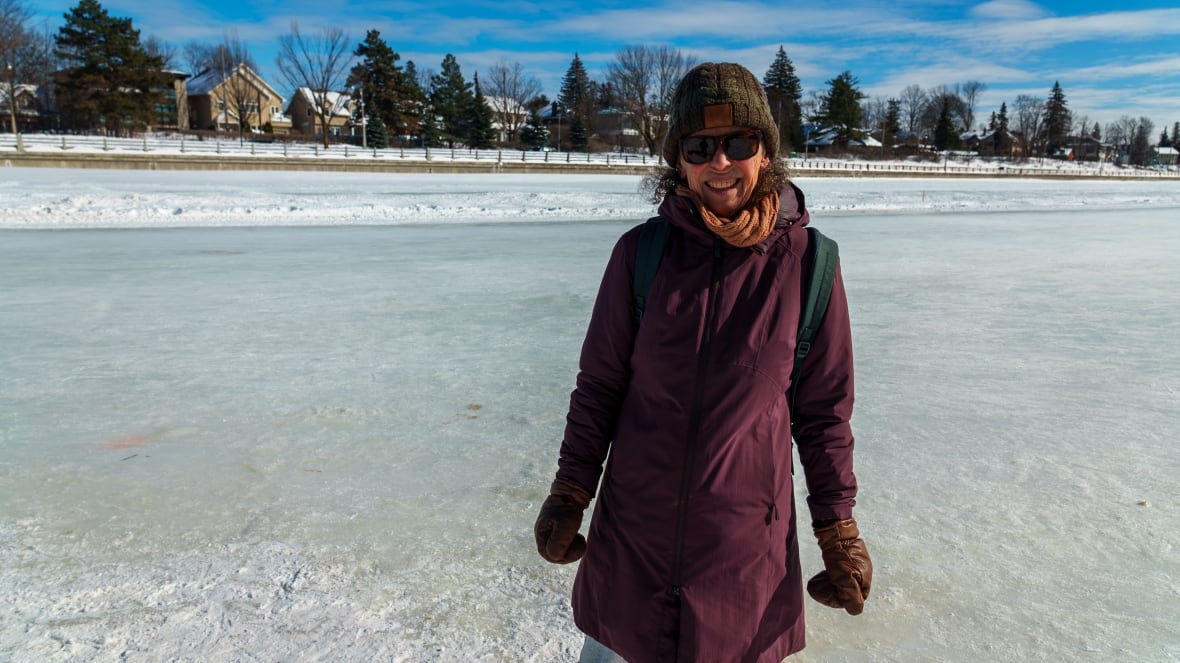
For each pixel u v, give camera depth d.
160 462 3.42
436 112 84.06
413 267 9.90
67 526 2.80
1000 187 46.72
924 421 4.05
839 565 1.46
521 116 91.94
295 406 4.25
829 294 1.42
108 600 2.33
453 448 3.63
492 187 31.14
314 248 11.82
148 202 17.39
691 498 1.39
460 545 2.70
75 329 6.12
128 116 60.47
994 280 9.16
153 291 7.89
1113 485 3.21
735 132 1.38
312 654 2.08
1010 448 3.65
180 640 2.13
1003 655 2.12
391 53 74.38
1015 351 5.65
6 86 59.84
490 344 5.79
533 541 2.74
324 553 2.63
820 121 99.00
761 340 1.37
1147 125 124.88
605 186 33.78
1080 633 2.21
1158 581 2.48
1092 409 4.26
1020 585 2.46
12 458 3.45
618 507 1.47
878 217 20.70
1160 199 33.50
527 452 3.59
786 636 1.51
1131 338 6.10
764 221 1.37
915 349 5.71
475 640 2.15
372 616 2.26
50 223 14.60
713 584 1.41
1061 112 114.56
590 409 1.53
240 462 3.44
